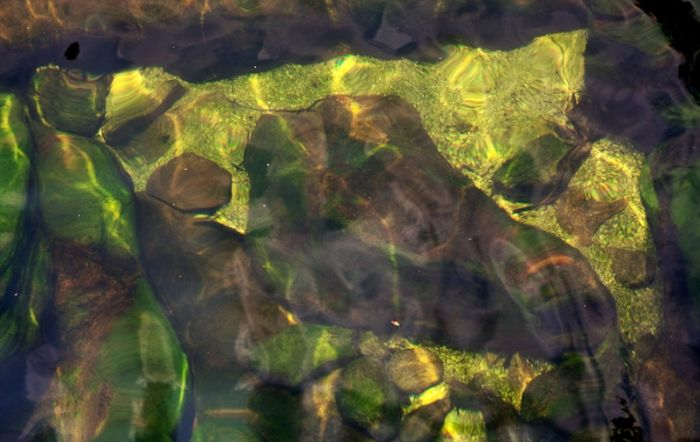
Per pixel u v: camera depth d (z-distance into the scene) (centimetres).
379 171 279
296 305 273
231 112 288
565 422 267
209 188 282
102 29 288
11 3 285
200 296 274
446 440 266
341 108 286
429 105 288
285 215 278
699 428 265
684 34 290
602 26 291
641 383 271
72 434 264
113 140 288
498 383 272
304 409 267
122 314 271
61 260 274
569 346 273
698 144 283
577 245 280
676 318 274
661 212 280
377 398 268
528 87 290
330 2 290
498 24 292
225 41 290
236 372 269
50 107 287
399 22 291
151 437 262
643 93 288
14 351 267
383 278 274
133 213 280
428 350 273
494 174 285
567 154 285
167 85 291
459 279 275
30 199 274
